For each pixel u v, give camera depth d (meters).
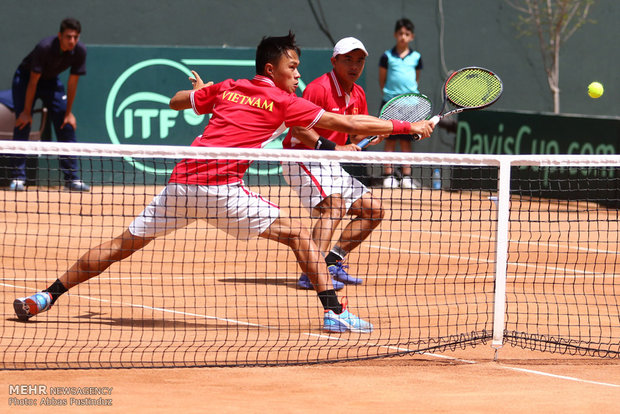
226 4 36.06
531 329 12.80
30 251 18.59
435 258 19.48
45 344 11.15
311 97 14.57
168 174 33.09
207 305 13.80
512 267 18.58
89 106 32.53
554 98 39.53
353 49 14.24
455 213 27.44
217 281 15.95
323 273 12.27
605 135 29.38
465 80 13.92
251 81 12.27
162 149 11.00
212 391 9.21
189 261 18.00
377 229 23.83
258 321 12.81
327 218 14.84
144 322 12.53
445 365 10.67
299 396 9.07
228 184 11.75
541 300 14.98
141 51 32.81
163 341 11.47
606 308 14.44
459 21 38.31
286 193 31.47
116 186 31.59
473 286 16.12
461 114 35.69
